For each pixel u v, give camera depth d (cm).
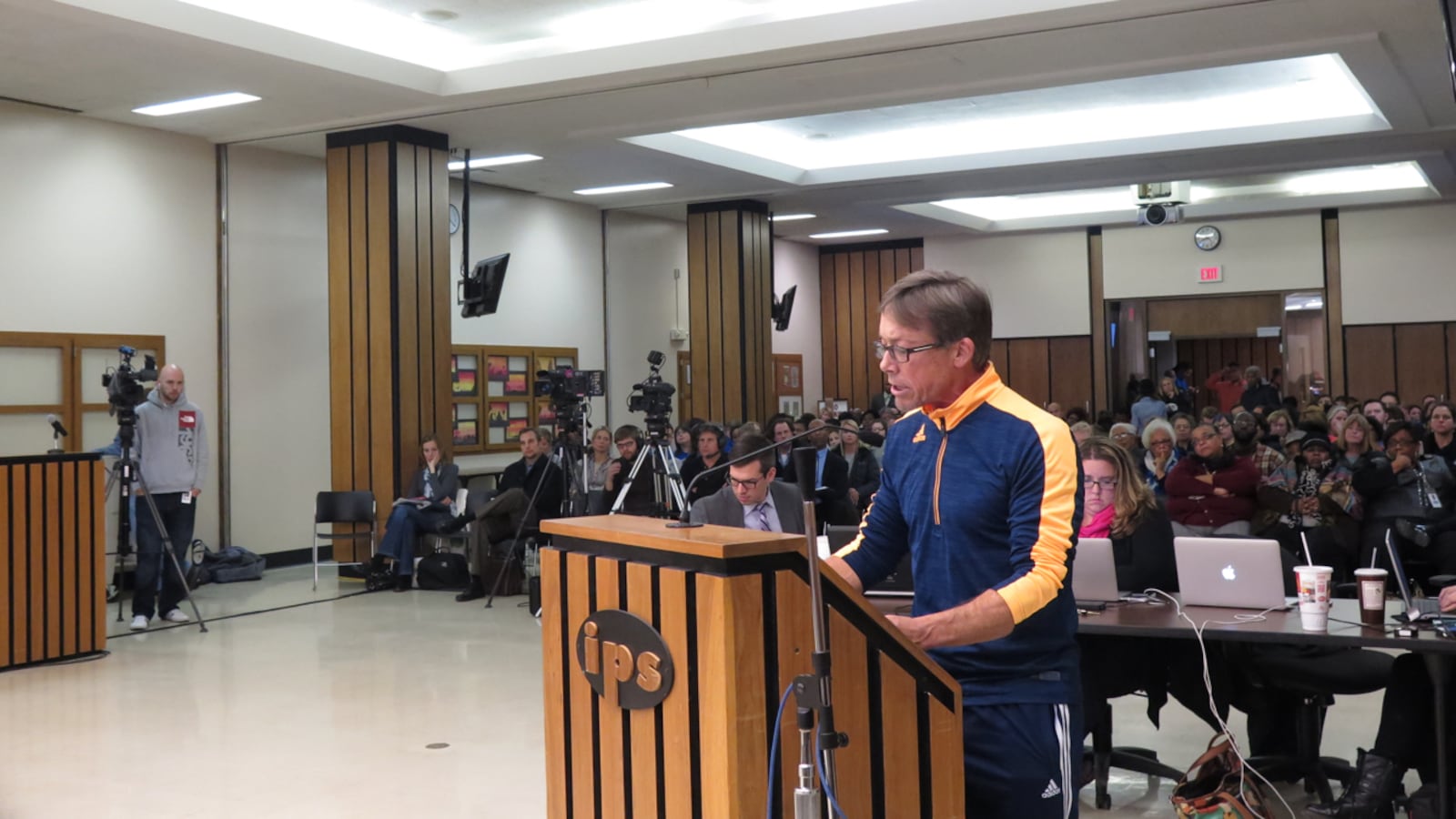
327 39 820
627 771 193
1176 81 1067
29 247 912
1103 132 1223
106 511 939
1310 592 378
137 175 984
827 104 943
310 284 1118
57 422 769
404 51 891
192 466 827
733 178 1269
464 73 896
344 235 1011
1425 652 366
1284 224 1571
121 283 972
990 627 200
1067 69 858
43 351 923
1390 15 743
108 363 965
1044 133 1245
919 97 927
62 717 566
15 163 904
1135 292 1662
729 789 173
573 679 204
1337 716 544
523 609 866
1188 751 496
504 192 1312
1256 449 773
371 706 584
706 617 177
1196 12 733
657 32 853
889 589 436
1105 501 458
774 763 178
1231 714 560
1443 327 1498
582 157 1136
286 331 1095
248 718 563
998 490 216
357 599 917
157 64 805
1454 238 1489
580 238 1423
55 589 686
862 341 1872
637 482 863
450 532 961
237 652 716
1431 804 374
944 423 226
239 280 1058
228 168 1049
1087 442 464
